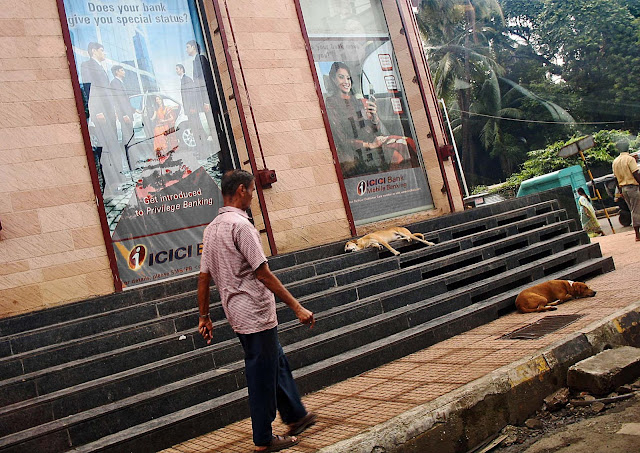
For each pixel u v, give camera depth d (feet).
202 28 25.90
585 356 15.76
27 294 19.83
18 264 19.81
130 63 24.25
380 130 30.71
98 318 18.03
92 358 16.08
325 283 21.62
